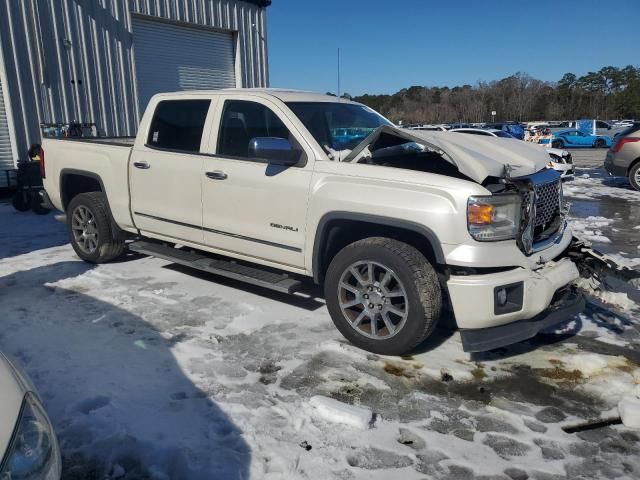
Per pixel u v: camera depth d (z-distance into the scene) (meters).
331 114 4.58
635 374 3.67
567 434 3.00
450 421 3.11
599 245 7.40
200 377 3.52
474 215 3.39
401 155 4.35
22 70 10.78
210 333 4.19
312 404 3.17
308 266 4.15
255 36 16.08
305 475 2.62
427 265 3.58
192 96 4.98
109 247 5.83
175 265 6.02
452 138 4.21
